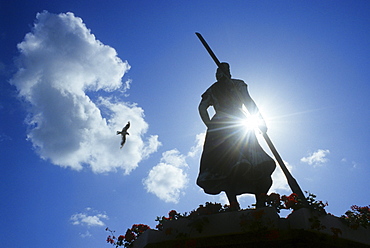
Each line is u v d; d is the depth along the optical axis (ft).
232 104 37.11
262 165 33.81
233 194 33.99
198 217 30.76
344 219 31.14
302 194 31.58
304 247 28.96
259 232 29.14
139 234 34.53
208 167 34.83
